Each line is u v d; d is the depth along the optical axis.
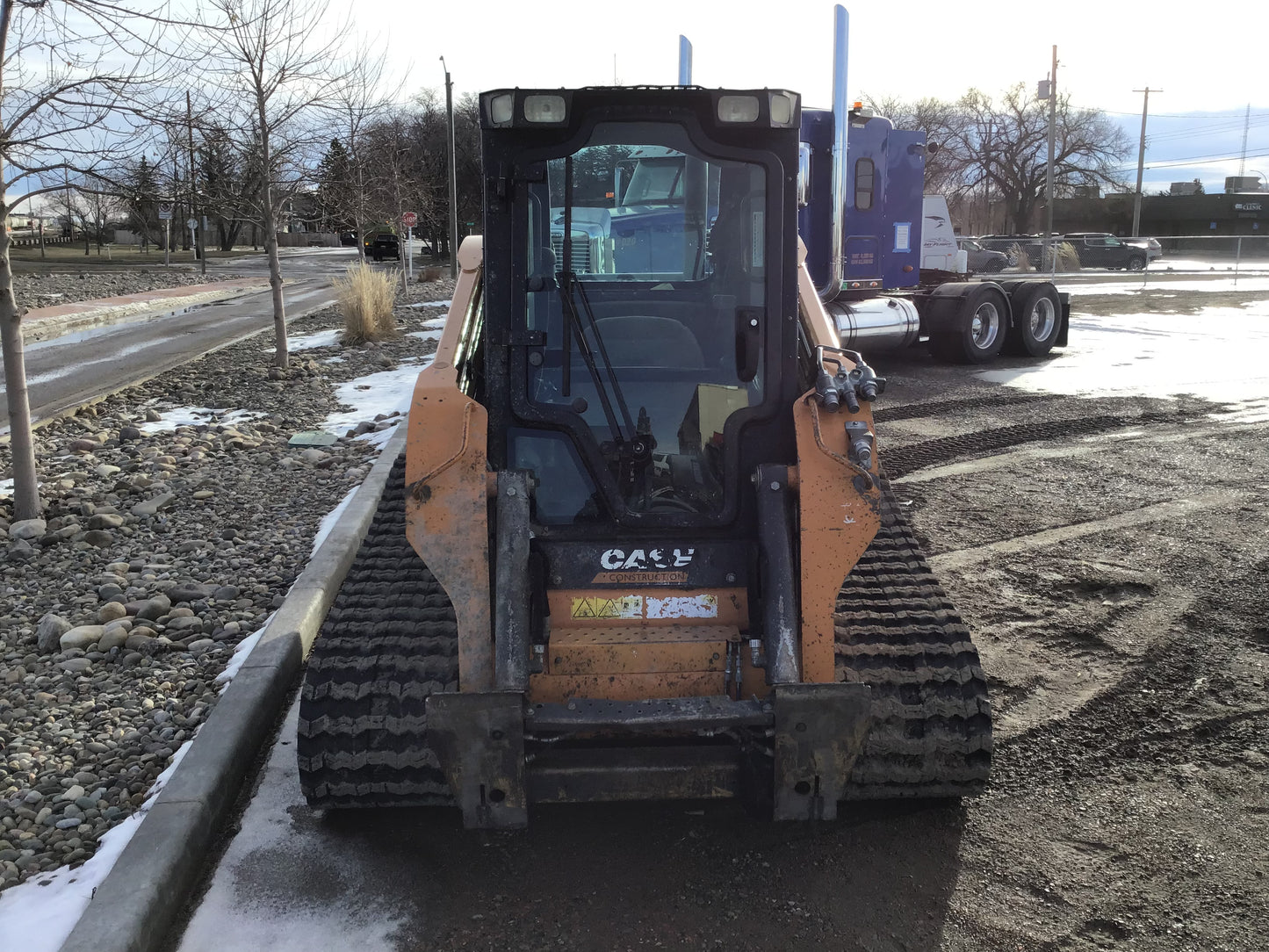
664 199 3.53
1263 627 4.85
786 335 3.30
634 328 3.50
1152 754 3.80
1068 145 61.56
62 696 4.43
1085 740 3.90
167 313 22.67
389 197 26.16
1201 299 23.05
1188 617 4.98
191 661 4.76
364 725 3.17
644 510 3.42
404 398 10.75
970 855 3.24
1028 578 5.55
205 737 3.76
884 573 3.64
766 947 2.87
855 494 3.02
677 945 2.88
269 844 3.38
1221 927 2.89
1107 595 5.32
